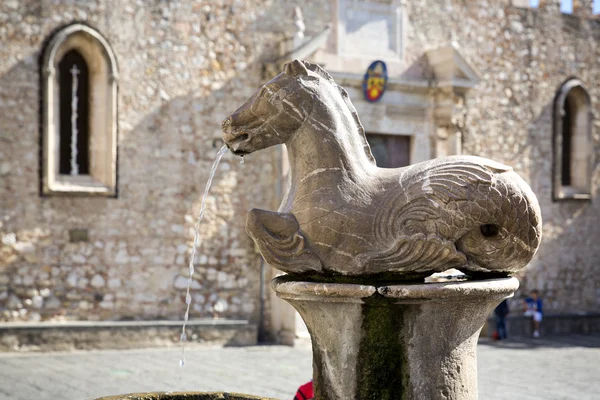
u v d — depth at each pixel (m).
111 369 12.37
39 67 14.24
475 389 4.53
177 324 14.91
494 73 18.53
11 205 14.11
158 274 15.13
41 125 14.24
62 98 14.68
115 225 14.83
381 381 4.34
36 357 13.42
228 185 15.70
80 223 14.56
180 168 15.35
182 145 15.38
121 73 14.93
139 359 13.45
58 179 14.48
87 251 14.62
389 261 4.28
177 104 15.36
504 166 4.32
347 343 4.37
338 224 4.32
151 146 15.14
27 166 14.20
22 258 14.18
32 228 14.24
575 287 19.59
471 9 18.31
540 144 19.14
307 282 4.35
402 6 17.39
